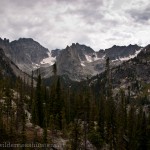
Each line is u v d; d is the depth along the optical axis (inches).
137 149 4613.7
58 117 4180.6
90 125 4271.7
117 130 4404.5
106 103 4869.6
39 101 4308.6
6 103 4116.6
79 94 5128.0
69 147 3356.3
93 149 3801.7
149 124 4945.9
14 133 3304.6
